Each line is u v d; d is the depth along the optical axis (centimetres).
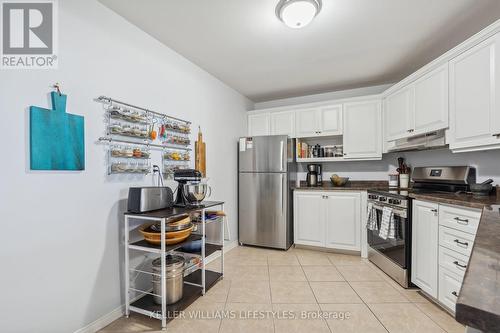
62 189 152
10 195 130
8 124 130
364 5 179
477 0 175
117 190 188
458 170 237
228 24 204
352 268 275
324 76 321
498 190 197
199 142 281
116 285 185
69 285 155
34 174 139
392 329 169
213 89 317
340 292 221
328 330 168
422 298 210
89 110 169
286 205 338
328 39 228
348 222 317
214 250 237
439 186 258
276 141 343
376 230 279
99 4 176
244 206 360
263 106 437
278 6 180
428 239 204
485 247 69
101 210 175
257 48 245
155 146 222
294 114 376
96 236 172
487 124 174
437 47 245
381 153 325
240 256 317
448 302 183
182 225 190
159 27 208
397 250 239
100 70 176
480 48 179
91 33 170
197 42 233
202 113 293
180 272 196
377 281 243
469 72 188
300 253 328
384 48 246
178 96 254
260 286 233
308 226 341
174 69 248
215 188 317
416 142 254
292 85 354
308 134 367
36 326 140
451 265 180
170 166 238
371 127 330
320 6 178
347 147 344
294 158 381
